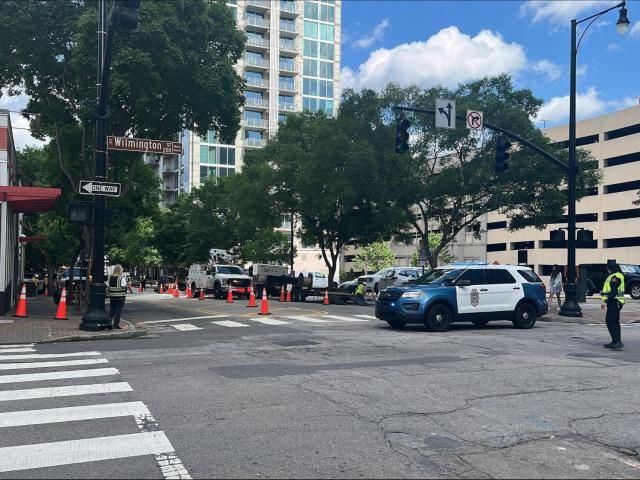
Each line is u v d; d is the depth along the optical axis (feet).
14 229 79.92
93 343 43.32
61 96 72.23
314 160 100.01
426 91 90.43
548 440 19.44
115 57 58.80
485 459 17.49
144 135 75.15
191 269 142.82
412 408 23.32
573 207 70.90
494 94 90.27
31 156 127.65
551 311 77.87
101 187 48.14
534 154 86.79
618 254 195.93
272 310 77.36
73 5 64.69
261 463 16.97
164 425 20.71
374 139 91.91
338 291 101.04
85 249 80.23
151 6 61.98
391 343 43.01
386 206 96.94
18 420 21.26
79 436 19.43
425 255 99.14
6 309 65.05
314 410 22.89
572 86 70.74
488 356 36.81
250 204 121.08
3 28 62.23
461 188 89.25
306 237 126.41
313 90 280.72
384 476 16.06
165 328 54.54
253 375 29.91
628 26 62.69
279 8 274.16
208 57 69.00
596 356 37.52
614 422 21.68
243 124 264.93
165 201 289.12
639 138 191.11
